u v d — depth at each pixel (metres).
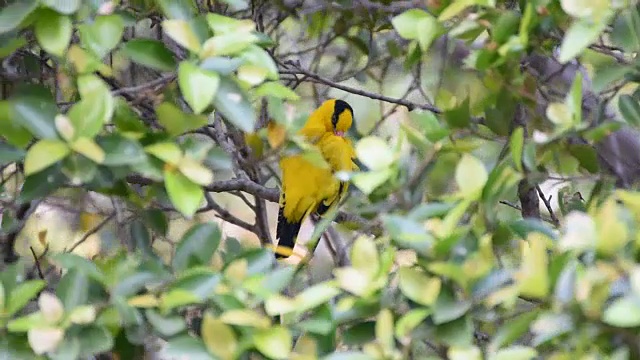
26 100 6.52
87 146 6.20
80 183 6.88
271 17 12.45
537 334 6.73
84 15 7.07
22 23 6.78
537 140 7.38
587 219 5.89
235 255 7.93
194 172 6.55
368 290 6.31
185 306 6.77
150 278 6.81
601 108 8.39
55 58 8.24
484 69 8.12
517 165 7.03
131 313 6.43
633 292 5.55
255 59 7.11
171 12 7.27
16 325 6.14
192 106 6.48
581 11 6.74
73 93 8.88
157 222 9.15
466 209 6.83
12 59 8.72
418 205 7.02
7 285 6.69
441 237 6.32
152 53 7.11
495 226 6.88
